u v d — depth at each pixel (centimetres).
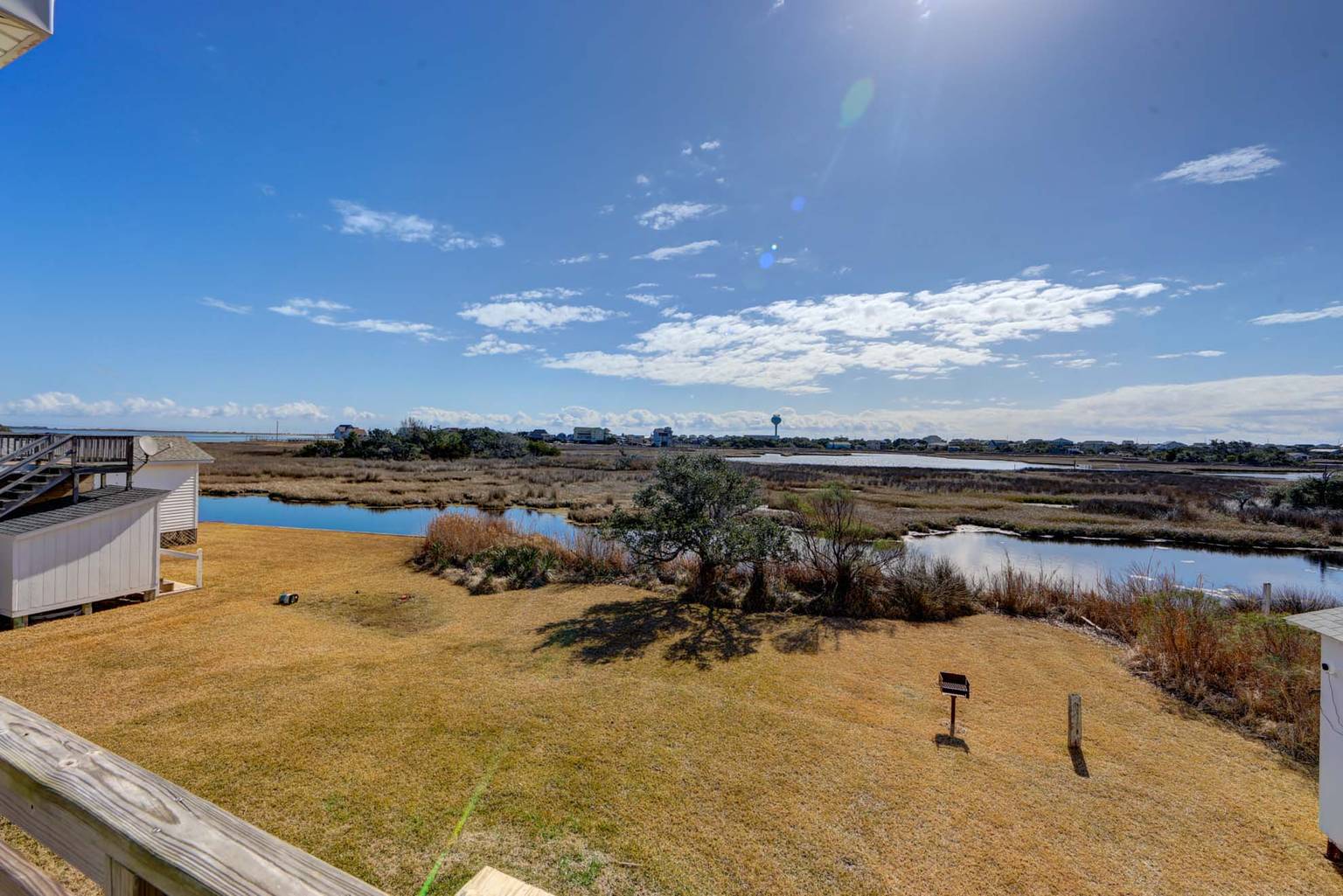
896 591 992
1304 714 563
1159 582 1094
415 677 640
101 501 863
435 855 366
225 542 1405
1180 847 401
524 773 460
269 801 411
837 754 507
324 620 847
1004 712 609
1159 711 618
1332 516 2336
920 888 356
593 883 349
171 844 92
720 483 1019
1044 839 405
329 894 83
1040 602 1001
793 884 356
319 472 3684
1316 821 434
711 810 423
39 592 774
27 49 254
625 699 598
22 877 109
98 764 109
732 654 751
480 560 1177
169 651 689
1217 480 4375
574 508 2519
